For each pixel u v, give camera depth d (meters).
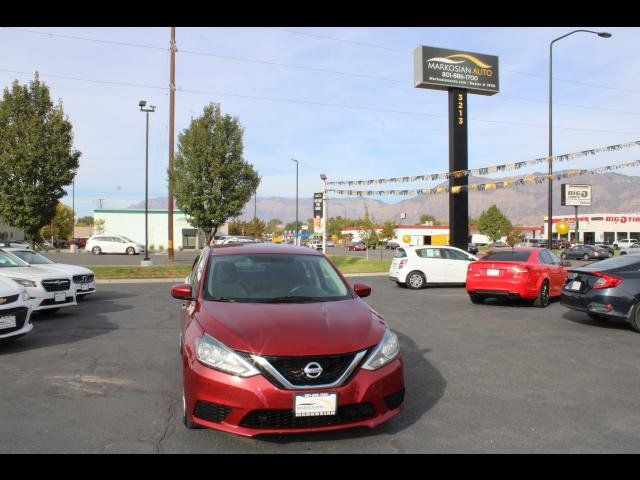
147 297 13.90
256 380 3.78
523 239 74.31
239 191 24.69
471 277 12.48
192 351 4.14
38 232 19.95
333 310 4.62
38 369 6.40
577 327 9.47
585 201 49.00
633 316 8.84
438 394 5.45
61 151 18.92
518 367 6.58
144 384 5.79
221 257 5.66
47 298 9.92
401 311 11.50
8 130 18.48
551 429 4.48
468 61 26.48
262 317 4.34
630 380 6.00
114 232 60.75
